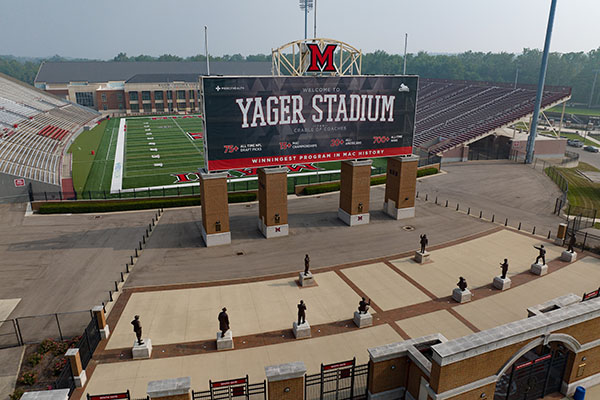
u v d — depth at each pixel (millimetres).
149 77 133250
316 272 28500
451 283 26984
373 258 30688
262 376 18438
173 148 73625
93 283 26984
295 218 39250
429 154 61094
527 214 40938
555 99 70375
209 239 32500
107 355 19828
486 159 70250
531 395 17500
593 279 27297
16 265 29516
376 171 55625
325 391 17297
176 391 13984
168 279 27453
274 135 32312
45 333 21906
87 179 53875
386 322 22625
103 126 100500
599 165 68062
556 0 55938
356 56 33906
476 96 95875
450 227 36969
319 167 59438
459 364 14320
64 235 35031
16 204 42906
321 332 21750
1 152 51406
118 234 35281
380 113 35438
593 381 18203
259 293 25719
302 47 32469
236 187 49219
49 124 82500
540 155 69625
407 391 16719
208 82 29391
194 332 21719
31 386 18250
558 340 16234
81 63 154875
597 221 39188
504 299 24984
